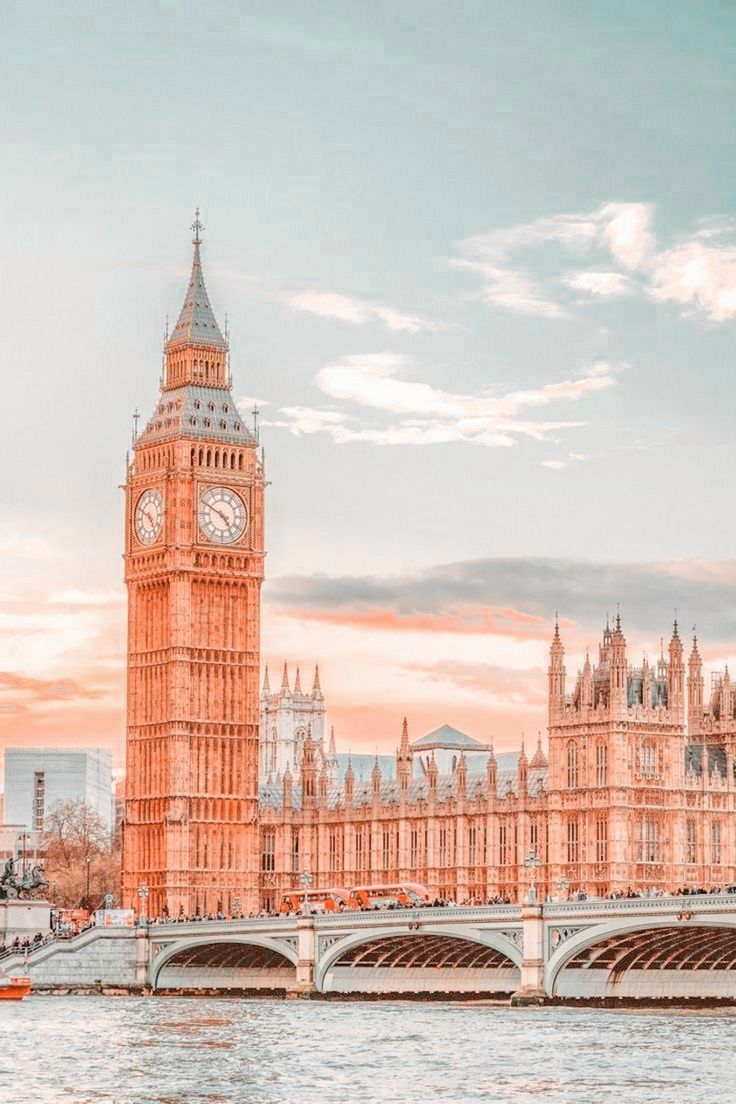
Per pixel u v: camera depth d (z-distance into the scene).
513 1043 190.25
